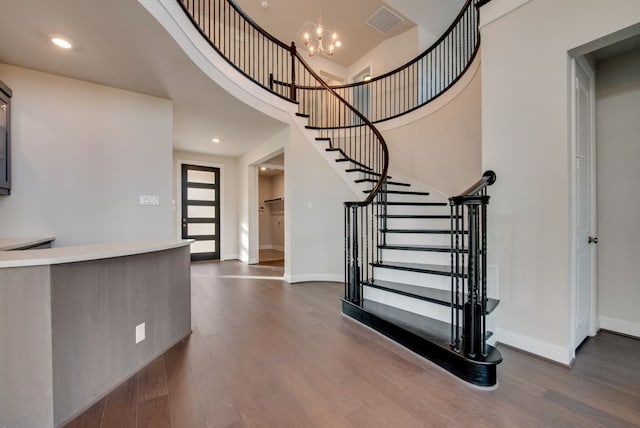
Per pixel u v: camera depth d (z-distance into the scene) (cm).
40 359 140
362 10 523
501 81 232
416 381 181
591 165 251
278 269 576
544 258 209
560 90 202
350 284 309
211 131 492
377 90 625
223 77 333
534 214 214
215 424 143
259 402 160
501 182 231
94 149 315
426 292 259
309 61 674
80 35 230
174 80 310
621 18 177
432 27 558
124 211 330
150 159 347
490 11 239
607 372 190
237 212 709
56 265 146
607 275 256
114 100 327
